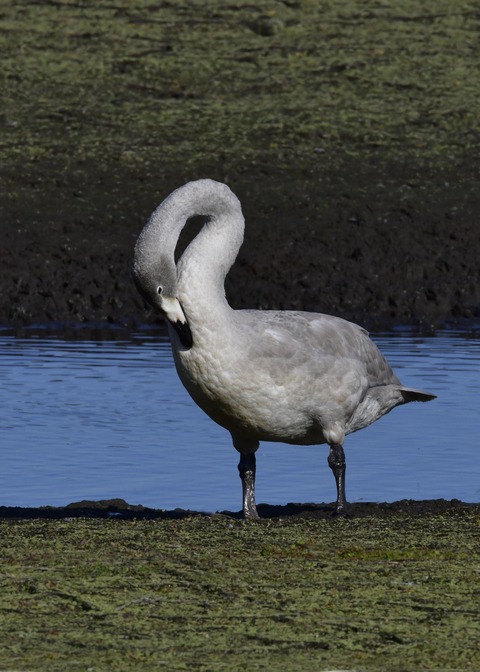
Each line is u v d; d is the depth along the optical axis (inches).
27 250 953.5
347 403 422.0
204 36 1305.4
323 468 525.0
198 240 408.2
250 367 402.9
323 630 287.9
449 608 302.8
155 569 335.3
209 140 1117.7
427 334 853.2
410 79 1236.5
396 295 917.2
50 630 287.3
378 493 485.4
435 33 1326.3
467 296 917.2
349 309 908.0
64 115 1157.1
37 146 1100.5
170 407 616.1
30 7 1344.7
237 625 291.1
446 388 649.0
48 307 904.3
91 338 829.2
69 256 948.0
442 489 488.1
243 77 1232.2
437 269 938.7
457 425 584.4
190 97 1197.1
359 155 1097.4
